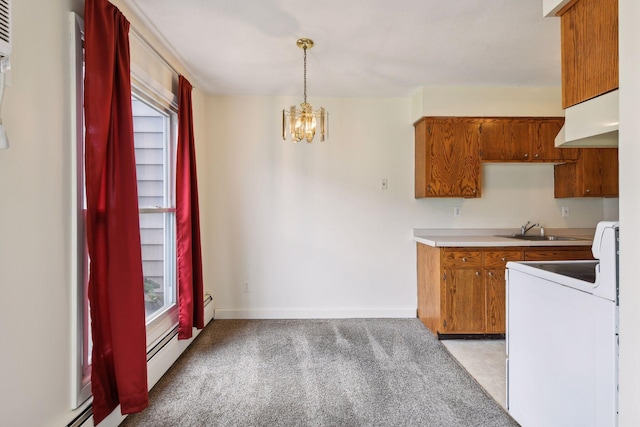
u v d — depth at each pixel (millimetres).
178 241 2703
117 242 1687
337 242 3668
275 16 2100
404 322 3514
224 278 3643
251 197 3629
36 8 1341
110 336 1712
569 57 1504
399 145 3676
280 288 3656
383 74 3029
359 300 3686
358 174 3666
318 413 1943
